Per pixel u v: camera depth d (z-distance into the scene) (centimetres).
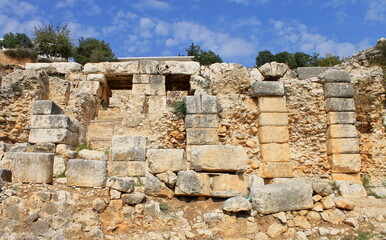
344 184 1025
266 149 1188
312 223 736
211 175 787
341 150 1190
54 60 2989
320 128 1231
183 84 2067
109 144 1366
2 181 717
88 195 739
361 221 744
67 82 1666
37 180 773
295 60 3088
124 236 685
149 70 1856
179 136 1281
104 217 712
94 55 3353
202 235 692
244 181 788
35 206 679
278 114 1224
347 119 1221
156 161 806
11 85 1379
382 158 1244
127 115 1472
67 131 1170
